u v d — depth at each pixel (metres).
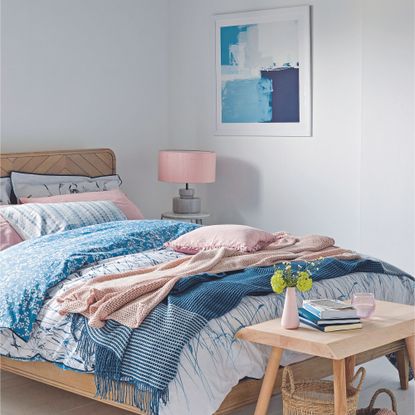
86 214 4.85
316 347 3.08
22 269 3.99
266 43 6.10
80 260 3.96
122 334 3.30
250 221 6.34
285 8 5.96
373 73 5.51
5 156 5.28
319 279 3.91
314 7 5.84
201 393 3.15
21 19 5.53
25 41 5.56
